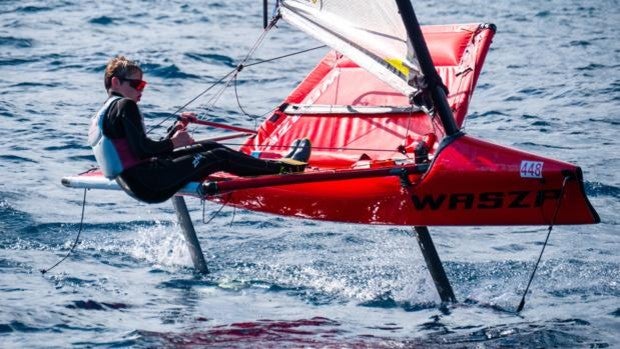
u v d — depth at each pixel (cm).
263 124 3275
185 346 2206
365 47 2653
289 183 2486
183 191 2569
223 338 2272
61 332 2267
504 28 8781
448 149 2489
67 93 5453
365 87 3247
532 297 2647
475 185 2450
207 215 3475
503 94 5828
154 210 3506
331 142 3119
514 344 2261
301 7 2892
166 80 5981
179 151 2572
